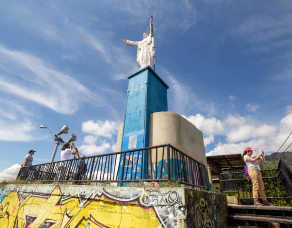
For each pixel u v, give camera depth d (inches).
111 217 136.9
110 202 142.9
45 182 245.6
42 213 193.5
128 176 284.7
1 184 305.1
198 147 372.5
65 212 171.3
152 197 123.0
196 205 121.6
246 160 202.1
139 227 120.0
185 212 104.5
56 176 237.8
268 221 145.9
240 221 193.2
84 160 211.6
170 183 128.5
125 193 137.8
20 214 223.3
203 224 124.8
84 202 160.7
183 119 348.8
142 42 456.8
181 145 307.9
